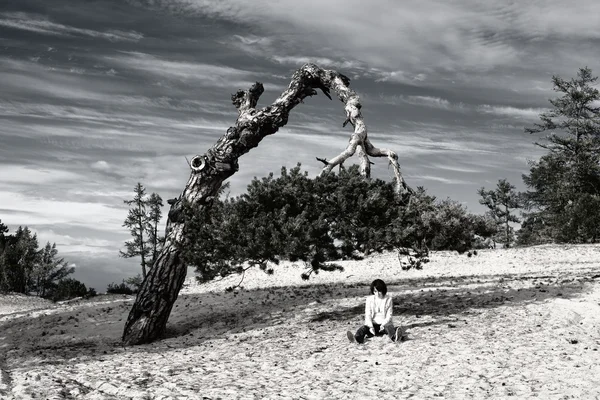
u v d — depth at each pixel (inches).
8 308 1256.8
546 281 788.0
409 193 604.7
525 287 711.7
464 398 295.4
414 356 400.8
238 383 348.2
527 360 371.9
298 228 515.8
